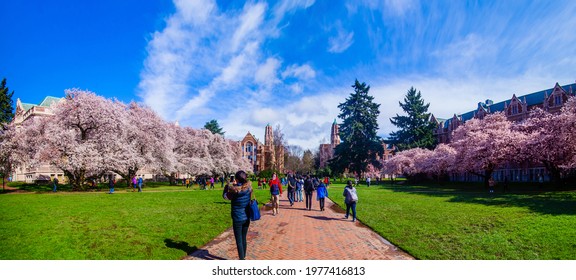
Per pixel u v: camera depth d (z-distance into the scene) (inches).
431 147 2672.2
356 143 2546.8
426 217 556.1
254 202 288.0
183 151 2240.4
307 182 695.1
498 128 1521.9
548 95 2037.4
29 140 1471.5
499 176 2255.2
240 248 283.0
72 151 1293.1
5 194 1139.3
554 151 1143.6
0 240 349.7
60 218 504.7
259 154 4350.4
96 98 1407.5
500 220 506.0
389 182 2696.9
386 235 407.8
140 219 501.0
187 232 407.5
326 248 350.6
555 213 572.4
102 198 927.0
